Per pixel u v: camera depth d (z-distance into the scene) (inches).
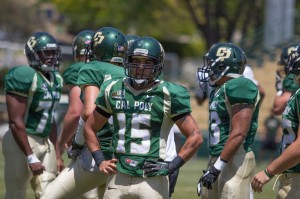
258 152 2057.1
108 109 665.6
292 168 667.4
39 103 819.4
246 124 690.2
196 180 1454.2
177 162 647.8
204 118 2456.9
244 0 3181.6
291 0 2529.5
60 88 845.8
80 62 853.2
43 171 826.8
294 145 636.7
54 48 826.8
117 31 769.6
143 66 642.8
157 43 651.5
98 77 736.3
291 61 703.7
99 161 666.2
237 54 731.4
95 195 813.2
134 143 648.4
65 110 1592.0
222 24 3454.7
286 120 674.2
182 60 3720.5
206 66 749.3
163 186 653.9
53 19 3887.8
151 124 647.8
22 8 3762.3
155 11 3452.3
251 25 3622.0
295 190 668.1
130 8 3270.2
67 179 752.3
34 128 823.7
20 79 799.1
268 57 2479.1
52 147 839.7
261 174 654.5
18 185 826.2
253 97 693.3
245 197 711.7
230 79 732.0
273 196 1154.7
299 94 660.1
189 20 3663.9
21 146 801.6
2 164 1620.3
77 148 746.2
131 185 649.0
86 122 678.5
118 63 764.0
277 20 2519.7
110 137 748.6
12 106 799.1
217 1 3176.7
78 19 3410.4
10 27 3742.6
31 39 829.2
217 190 731.4
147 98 645.9
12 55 2957.7
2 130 2283.5
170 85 649.6
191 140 647.8
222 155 691.4
